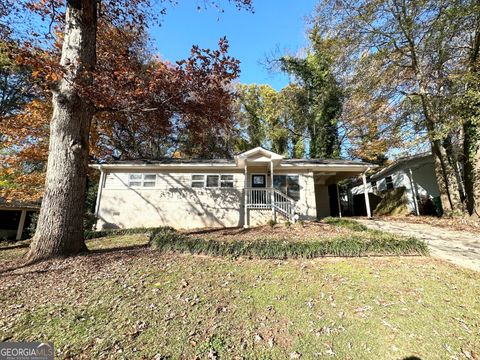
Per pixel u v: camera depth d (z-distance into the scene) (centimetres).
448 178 1049
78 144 579
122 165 1178
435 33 907
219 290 395
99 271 466
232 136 2303
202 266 500
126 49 836
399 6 1009
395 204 1489
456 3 805
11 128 1164
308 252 554
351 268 484
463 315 319
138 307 340
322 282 425
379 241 573
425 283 411
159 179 1208
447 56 933
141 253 596
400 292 383
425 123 1146
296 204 1204
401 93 1181
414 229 866
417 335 281
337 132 2034
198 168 1230
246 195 1127
